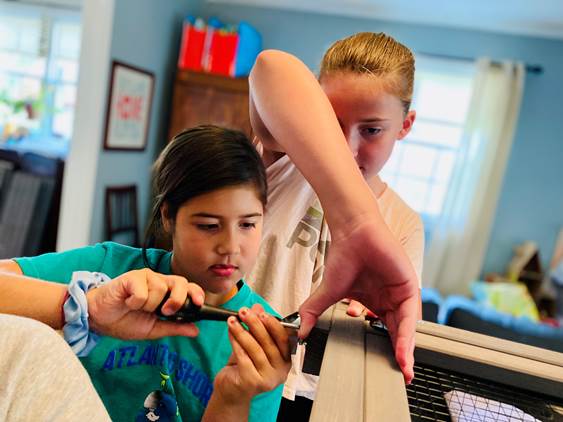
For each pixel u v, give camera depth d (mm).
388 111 620
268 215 704
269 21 3623
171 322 437
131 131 2857
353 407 312
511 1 2875
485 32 3422
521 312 2836
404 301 402
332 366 368
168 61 3254
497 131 3354
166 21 3086
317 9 3535
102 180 2639
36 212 2975
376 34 665
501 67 3342
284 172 699
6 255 2963
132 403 588
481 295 3021
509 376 456
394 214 831
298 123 431
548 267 3506
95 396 390
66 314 417
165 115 3367
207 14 3688
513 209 3531
